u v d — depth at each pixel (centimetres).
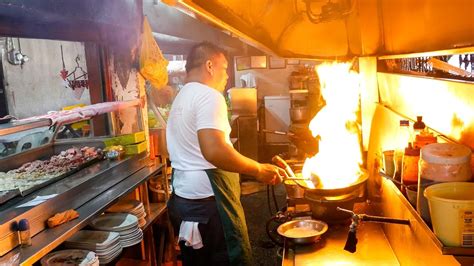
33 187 228
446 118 142
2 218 186
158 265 339
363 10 229
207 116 223
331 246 207
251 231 441
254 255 387
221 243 243
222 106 229
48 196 219
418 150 139
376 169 240
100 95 338
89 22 278
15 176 253
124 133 349
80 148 321
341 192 218
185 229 241
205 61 240
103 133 351
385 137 222
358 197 239
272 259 377
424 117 168
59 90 503
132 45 328
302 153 476
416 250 158
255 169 229
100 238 240
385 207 217
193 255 246
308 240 205
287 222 226
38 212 202
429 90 158
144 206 320
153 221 308
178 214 246
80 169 276
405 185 139
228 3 150
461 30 128
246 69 864
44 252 185
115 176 283
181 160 241
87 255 220
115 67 338
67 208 224
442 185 107
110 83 339
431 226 110
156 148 359
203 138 221
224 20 151
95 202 237
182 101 237
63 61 496
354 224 169
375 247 205
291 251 205
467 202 96
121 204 292
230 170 225
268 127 829
